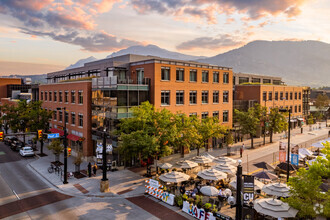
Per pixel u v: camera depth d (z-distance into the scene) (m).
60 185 26.47
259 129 56.62
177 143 30.69
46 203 22.02
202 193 22.67
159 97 36.09
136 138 27.36
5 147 47.62
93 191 24.81
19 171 31.89
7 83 110.69
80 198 23.23
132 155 27.69
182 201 21.17
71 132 41.66
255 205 17.69
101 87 34.91
